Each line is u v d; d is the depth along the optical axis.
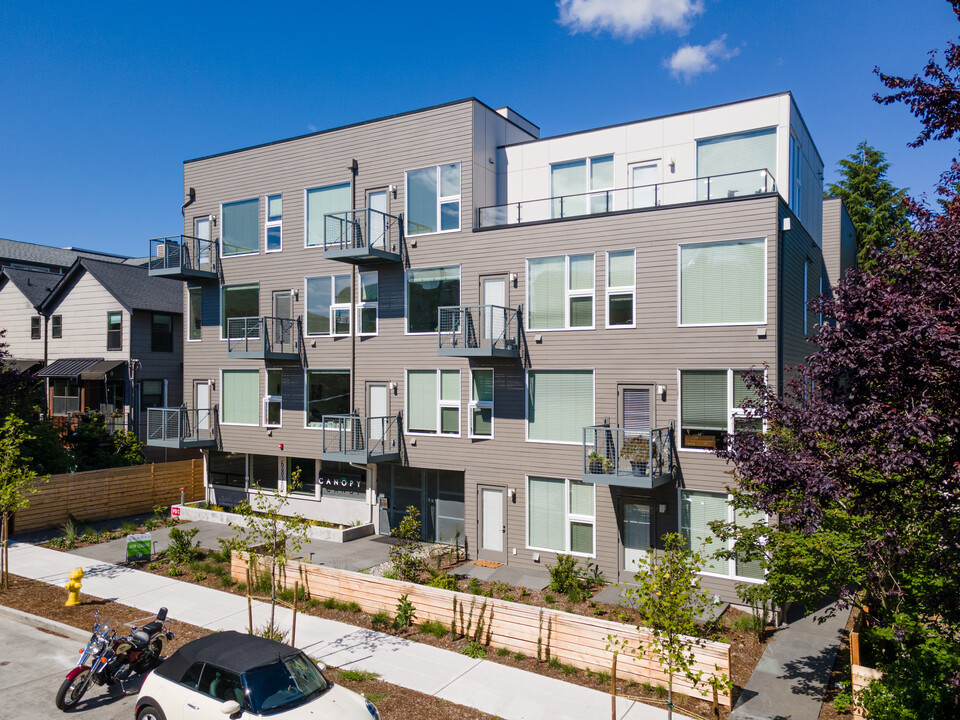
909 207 8.23
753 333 14.51
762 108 16.28
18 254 42.53
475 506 18.00
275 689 8.07
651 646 10.16
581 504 16.48
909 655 8.74
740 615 13.57
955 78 7.86
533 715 9.45
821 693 10.23
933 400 6.87
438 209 18.84
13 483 15.38
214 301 23.53
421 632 12.57
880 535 8.42
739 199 14.70
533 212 18.44
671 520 15.25
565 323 16.81
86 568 16.64
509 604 11.80
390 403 19.58
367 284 20.16
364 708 8.31
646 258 15.75
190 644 9.05
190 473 24.77
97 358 29.11
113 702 10.09
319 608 13.86
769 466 7.93
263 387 22.36
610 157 18.08
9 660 11.48
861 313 7.46
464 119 18.45
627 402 15.99
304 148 21.38
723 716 9.50
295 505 22.08
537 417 17.19
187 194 23.91
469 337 17.98
